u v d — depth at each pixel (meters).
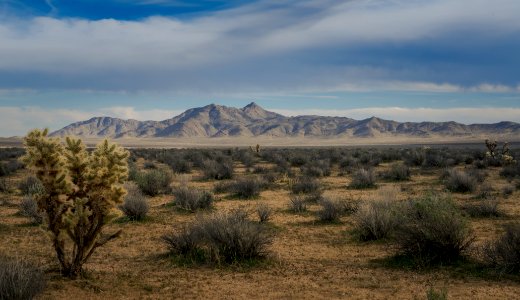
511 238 9.14
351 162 39.94
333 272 9.23
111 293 7.73
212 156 49.56
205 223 10.91
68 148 7.73
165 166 41.62
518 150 68.00
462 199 19.50
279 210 17.48
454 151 63.78
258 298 7.63
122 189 7.89
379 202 14.10
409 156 43.72
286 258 10.44
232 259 9.98
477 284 8.21
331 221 15.02
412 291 7.88
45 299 7.11
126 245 11.87
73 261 8.19
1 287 6.52
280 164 39.72
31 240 12.25
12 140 186.50
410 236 10.02
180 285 8.35
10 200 19.89
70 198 7.82
